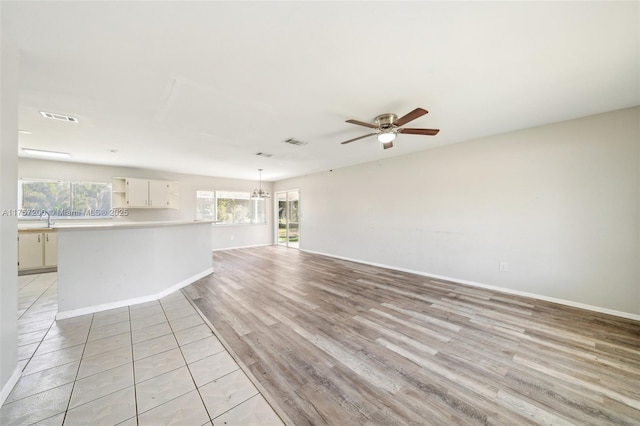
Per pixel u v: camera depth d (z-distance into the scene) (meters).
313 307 3.22
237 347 2.28
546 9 1.43
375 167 5.60
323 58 1.88
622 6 1.40
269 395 1.69
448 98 2.55
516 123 3.30
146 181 6.07
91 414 1.52
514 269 3.67
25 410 1.54
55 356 2.12
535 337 2.45
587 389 1.75
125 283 3.26
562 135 3.24
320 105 2.68
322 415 1.53
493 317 2.89
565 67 2.02
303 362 2.06
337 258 6.54
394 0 1.36
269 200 9.13
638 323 2.73
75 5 1.36
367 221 5.82
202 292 3.82
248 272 5.05
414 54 1.85
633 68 2.03
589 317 2.88
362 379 1.85
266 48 1.76
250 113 2.86
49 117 2.93
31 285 4.15
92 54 1.80
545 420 1.50
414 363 2.05
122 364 2.02
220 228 7.95
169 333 2.54
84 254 3.00
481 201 3.97
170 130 3.41
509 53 1.84
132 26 1.53
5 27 1.50
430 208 4.63
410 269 4.98
